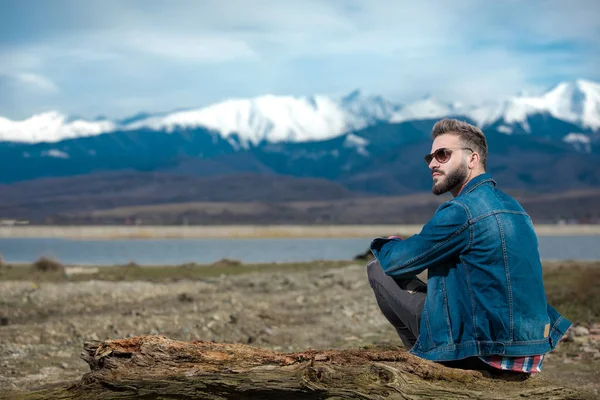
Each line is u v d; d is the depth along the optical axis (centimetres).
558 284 1800
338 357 493
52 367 877
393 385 448
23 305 1541
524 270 468
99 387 483
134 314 1359
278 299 1667
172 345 505
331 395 444
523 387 474
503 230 467
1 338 1067
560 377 851
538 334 472
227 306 1469
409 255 479
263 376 462
